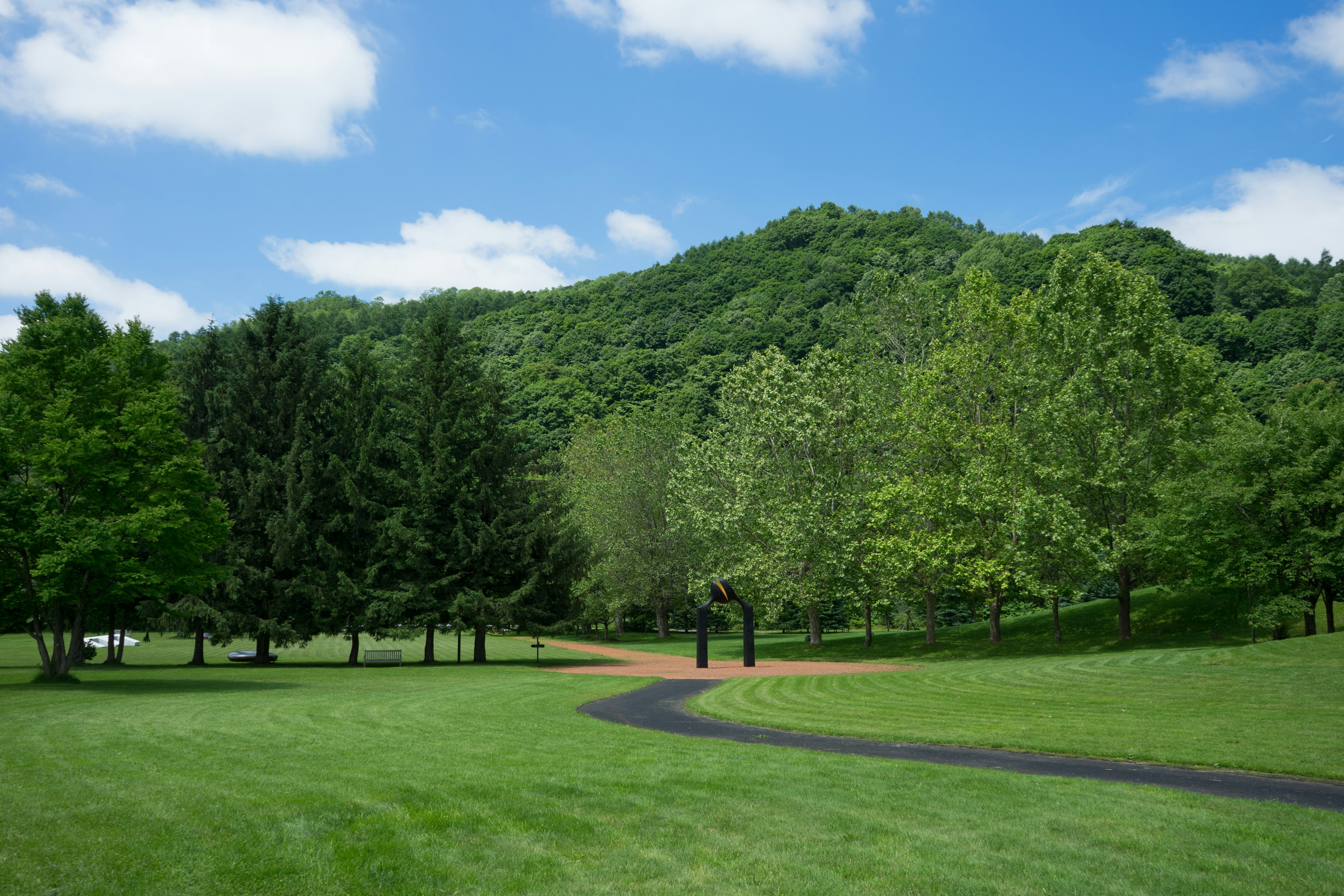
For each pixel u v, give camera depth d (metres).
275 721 16.58
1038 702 19.98
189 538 28.64
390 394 44.44
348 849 7.25
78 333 29.20
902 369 47.34
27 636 64.50
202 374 43.66
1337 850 7.52
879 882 6.64
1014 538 38.88
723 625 76.94
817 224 164.00
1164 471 38.44
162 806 8.55
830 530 41.41
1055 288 42.78
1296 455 31.12
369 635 40.66
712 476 48.94
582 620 42.31
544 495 43.69
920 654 42.31
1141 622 41.50
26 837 7.40
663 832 7.95
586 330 138.12
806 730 16.34
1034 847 7.53
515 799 9.06
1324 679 21.67
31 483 28.48
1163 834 7.98
